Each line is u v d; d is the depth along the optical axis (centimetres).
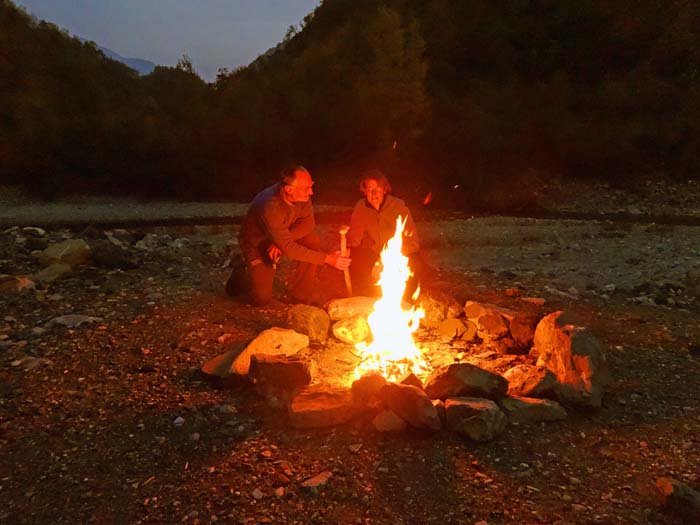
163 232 914
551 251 775
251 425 300
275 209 420
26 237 701
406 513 240
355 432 291
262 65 2036
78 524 234
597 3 1855
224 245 753
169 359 374
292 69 1599
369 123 1369
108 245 595
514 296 514
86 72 1535
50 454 278
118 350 387
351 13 2359
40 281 521
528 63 1856
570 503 245
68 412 313
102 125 1413
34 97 1404
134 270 581
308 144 1433
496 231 955
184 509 241
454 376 309
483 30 1936
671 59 1722
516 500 247
